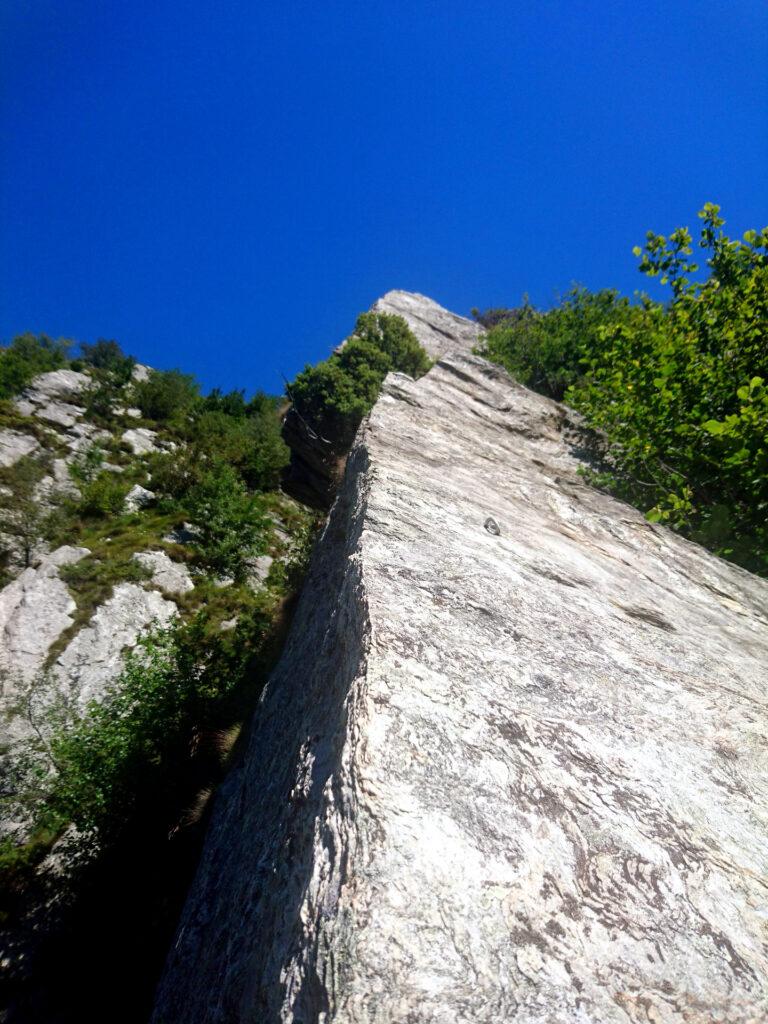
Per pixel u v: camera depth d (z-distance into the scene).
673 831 1.75
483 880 1.39
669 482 7.41
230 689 9.42
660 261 8.85
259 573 17.98
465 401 7.87
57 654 12.76
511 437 7.45
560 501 5.52
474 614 2.63
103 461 24.80
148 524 19.45
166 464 23.39
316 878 1.40
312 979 1.21
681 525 7.15
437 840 1.45
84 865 7.75
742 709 2.71
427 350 26.83
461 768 1.69
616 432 8.03
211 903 3.29
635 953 1.34
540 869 1.47
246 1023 1.55
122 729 8.52
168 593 15.55
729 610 4.70
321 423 23.91
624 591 3.94
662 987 1.28
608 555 4.75
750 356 7.60
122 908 7.19
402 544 3.08
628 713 2.35
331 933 1.25
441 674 2.08
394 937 1.22
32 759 9.98
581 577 3.82
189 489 22.05
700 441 7.30
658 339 8.23
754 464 6.52
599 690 2.43
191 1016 2.36
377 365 24.11
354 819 1.46
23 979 6.77
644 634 3.28
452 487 4.51
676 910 1.48
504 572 3.27
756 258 8.41
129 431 29.34
